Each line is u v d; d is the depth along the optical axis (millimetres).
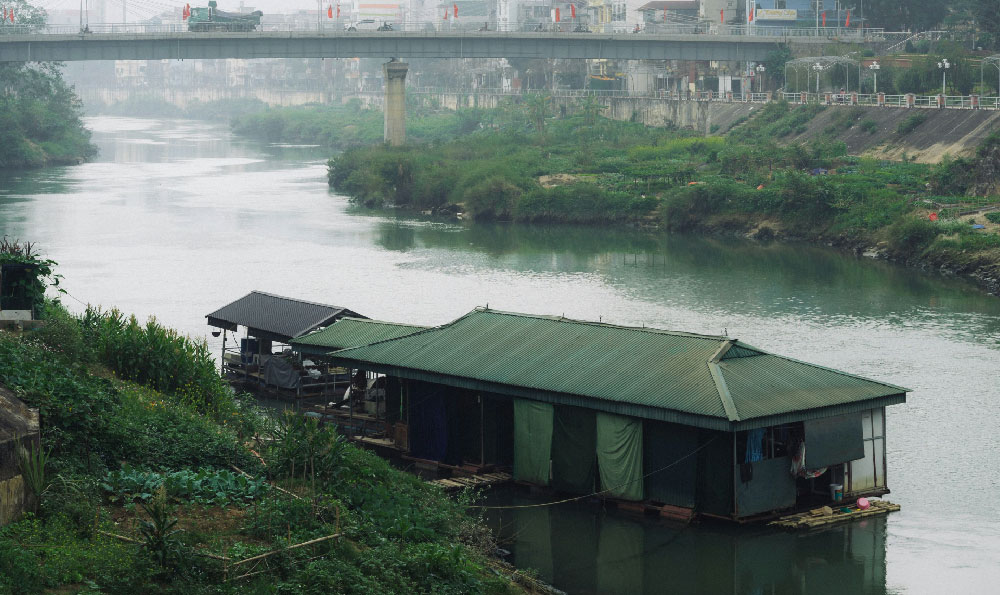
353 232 109938
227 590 24688
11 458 26438
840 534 37031
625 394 38219
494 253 97562
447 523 33781
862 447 39094
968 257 87375
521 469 41125
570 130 178625
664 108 185375
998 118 117312
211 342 62031
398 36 159500
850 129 138375
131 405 36562
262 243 101812
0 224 110375
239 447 35500
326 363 47656
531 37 163375
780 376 38938
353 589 26156
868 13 198875
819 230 104250
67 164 184750
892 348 62562
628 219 116438
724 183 114562
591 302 75688
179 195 139375
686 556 35375
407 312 71125
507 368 41531
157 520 25266
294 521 29375
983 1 170500
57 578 23328
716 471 37344
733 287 82000
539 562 35031
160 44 148750
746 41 173000
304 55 156625
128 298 75250
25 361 33844
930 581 33688
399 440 44375
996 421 48750
